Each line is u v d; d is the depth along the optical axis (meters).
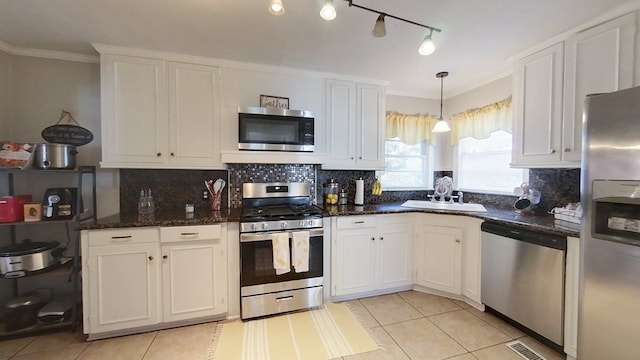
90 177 2.38
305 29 1.92
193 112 2.35
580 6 1.65
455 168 3.42
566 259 1.70
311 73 2.69
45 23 1.84
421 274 2.67
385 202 3.35
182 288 2.04
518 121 2.32
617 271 1.34
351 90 2.86
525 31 1.94
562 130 1.98
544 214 2.37
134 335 1.96
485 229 2.23
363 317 2.22
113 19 1.79
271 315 2.24
